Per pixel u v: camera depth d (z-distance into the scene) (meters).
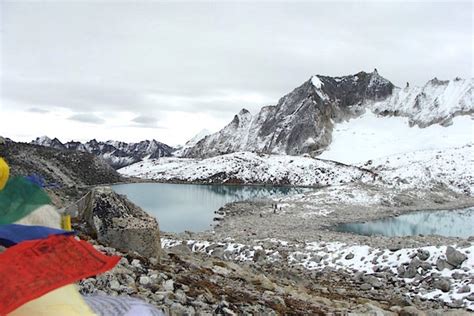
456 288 20.69
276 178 137.50
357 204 76.44
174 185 128.12
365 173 135.38
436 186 100.38
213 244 30.42
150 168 169.88
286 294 13.98
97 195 14.15
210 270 14.83
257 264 25.80
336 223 60.56
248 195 103.06
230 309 9.45
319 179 134.62
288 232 45.66
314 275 24.11
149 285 9.73
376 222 62.91
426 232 55.12
